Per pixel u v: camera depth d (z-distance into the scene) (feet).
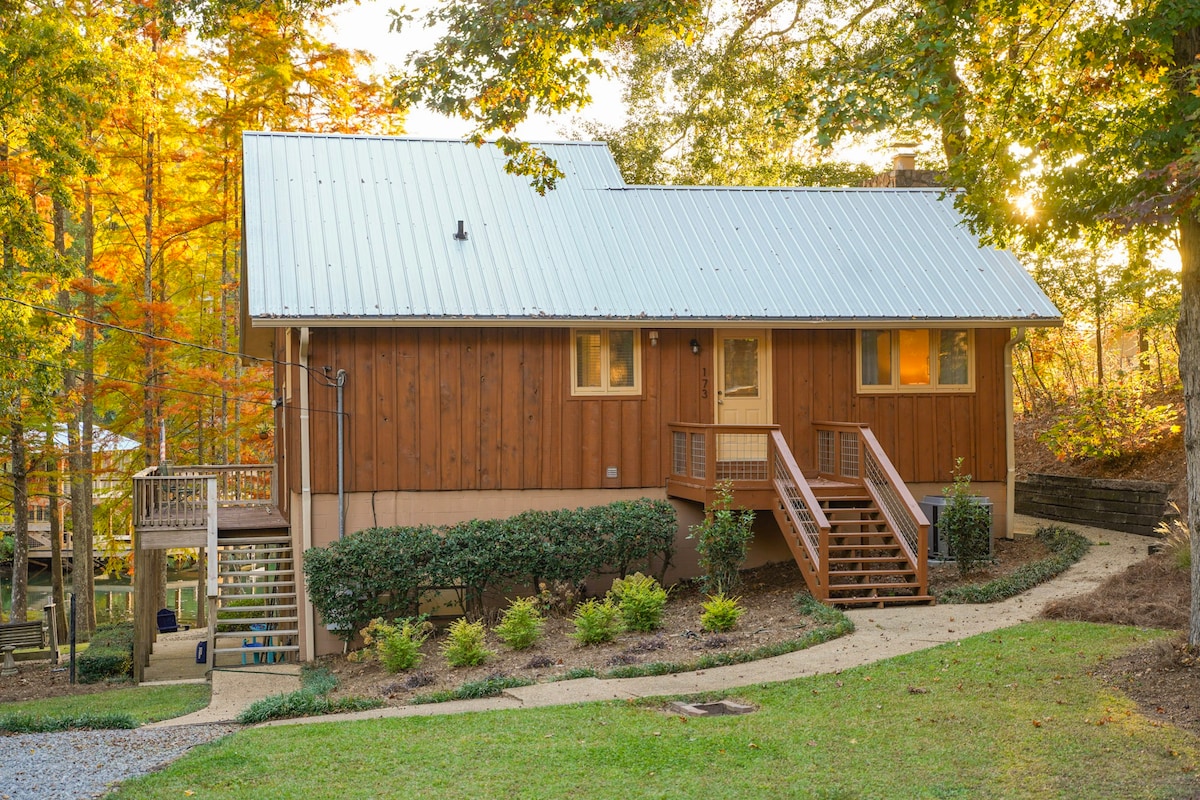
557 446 54.24
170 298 92.53
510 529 49.78
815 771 24.09
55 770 27.50
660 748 26.22
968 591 44.47
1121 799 21.47
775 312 54.90
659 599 43.62
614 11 36.70
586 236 59.21
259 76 79.25
